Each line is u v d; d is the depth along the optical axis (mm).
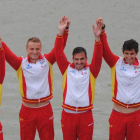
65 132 21141
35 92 21094
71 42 34562
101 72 32156
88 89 20797
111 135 21234
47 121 21562
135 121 20750
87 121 20875
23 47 34312
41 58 21328
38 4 39062
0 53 20203
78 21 36812
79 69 20844
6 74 31953
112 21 36844
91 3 38969
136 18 37156
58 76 31641
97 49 20359
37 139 25969
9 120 27453
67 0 39469
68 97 20719
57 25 36531
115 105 20984
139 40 34594
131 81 20438
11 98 29484
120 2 38969
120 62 20719
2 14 37969
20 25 36719
